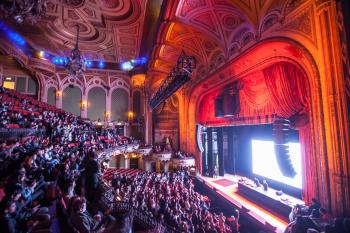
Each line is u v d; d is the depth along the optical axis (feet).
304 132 28.84
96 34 51.83
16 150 23.17
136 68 68.23
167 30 38.73
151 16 40.98
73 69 40.93
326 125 20.44
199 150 57.41
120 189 35.83
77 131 48.52
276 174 43.70
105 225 8.80
